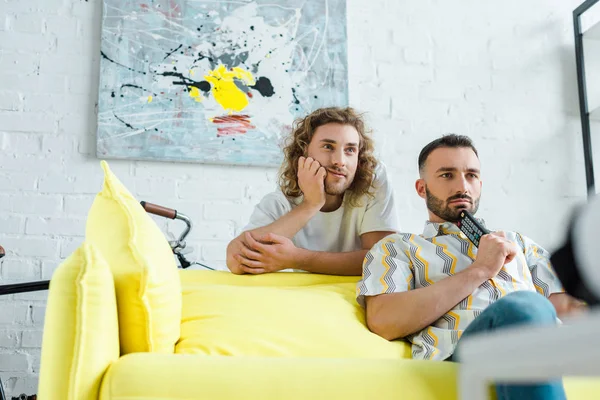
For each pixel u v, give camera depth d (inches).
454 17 120.0
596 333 13.8
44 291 96.7
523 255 57.3
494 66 119.6
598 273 12.7
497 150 116.3
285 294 51.4
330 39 112.0
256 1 110.7
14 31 103.8
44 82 103.0
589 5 119.5
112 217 45.1
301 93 108.8
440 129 115.0
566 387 36.6
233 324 46.3
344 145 70.9
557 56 122.6
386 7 117.6
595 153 117.9
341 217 74.5
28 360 94.1
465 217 58.1
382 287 53.3
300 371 34.8
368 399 34.1
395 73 115.4
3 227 97.1
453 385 34.9
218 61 107.3
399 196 110.7
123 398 33.7
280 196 76.0
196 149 103.6
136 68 104.6
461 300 51.7
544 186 116.4
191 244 101.7
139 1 107.0
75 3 106.7
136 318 39.5
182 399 33.7
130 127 102.3
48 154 100.9
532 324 33.0
